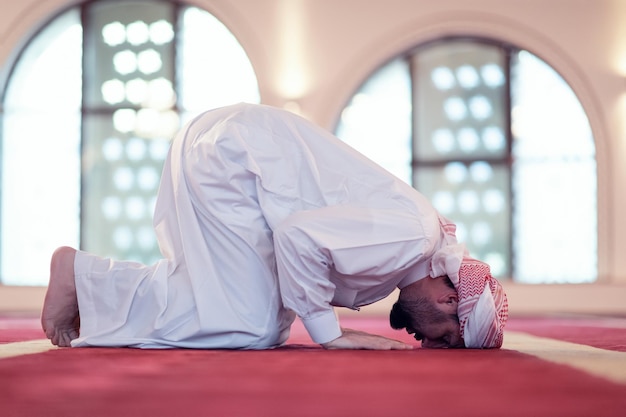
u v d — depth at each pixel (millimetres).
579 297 8508
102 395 1300
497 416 1140
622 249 8602
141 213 9617
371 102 9156
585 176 8961
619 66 8680
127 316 2254
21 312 8516
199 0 8898
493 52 9102
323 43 8836
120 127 9586
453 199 9172
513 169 9086
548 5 8758
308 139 2311
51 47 9492
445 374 1609
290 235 2115
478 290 2242
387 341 2221
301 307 2189
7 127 9359
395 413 1156
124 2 9484
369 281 2236
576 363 1897
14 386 1393
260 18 8852
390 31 8828
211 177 2262
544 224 9031
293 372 1615
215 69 9438
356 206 2186
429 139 9180
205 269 2248
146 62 9531
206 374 1572
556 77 9000
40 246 9531
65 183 9570
